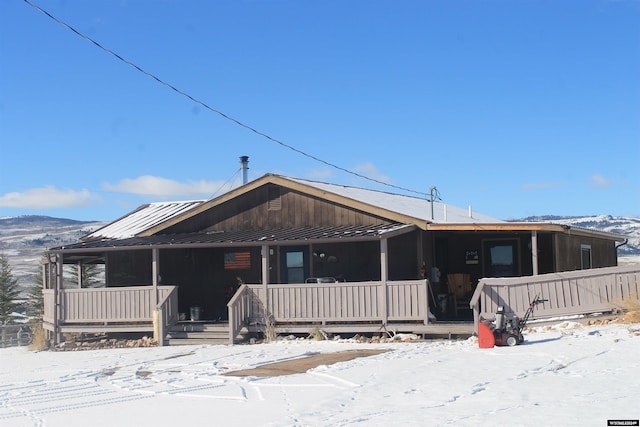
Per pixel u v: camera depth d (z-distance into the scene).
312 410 10.45
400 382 12.14
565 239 23.59
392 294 19.17
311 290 19.98
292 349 17.83
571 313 17.64
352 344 18.31
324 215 22.45
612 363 12.38
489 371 12.59
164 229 24.59
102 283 46.66
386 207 22.02
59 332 22.88
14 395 13.62
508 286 17.91
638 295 17.20
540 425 8.54
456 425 8.83
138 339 22.45
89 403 12.33
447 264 24.17
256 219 23.45
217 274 24.34
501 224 19.98
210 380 13.91
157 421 10.52
